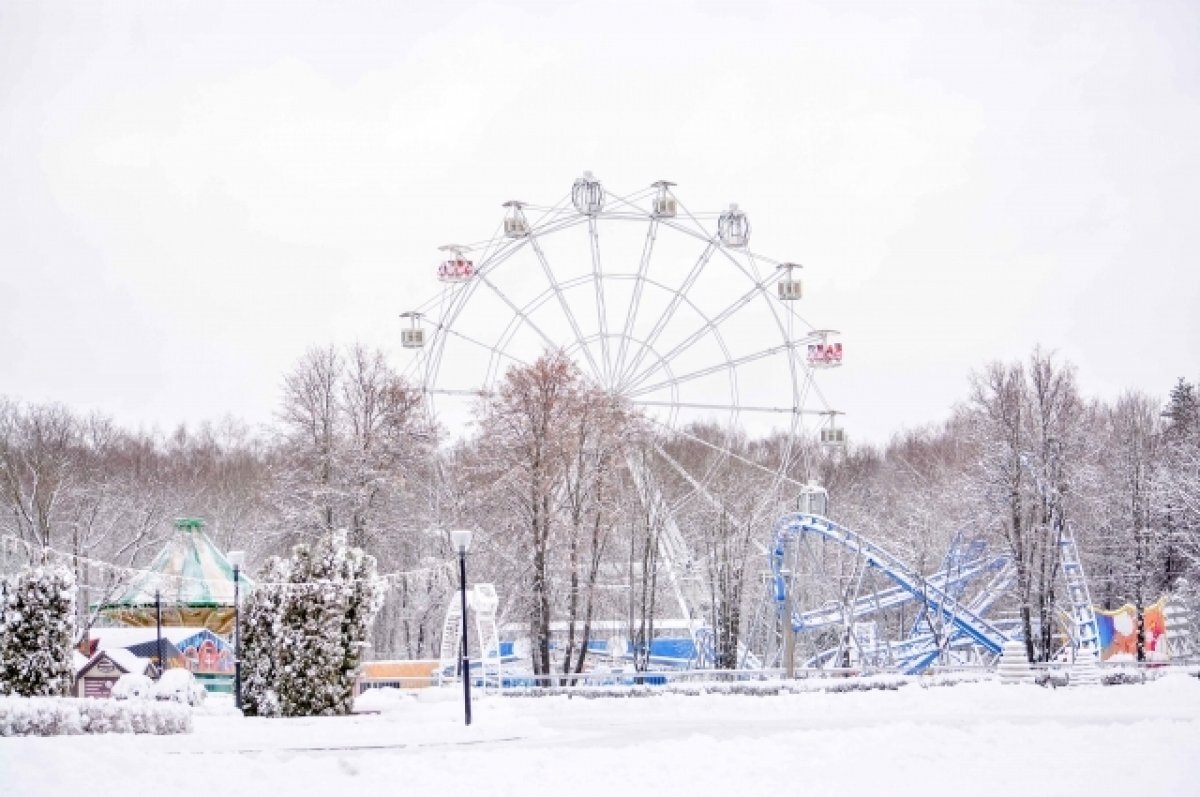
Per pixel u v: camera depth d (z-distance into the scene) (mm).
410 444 105000
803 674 90188
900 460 180625
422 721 58344
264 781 38438
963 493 119688
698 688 79500
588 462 98188
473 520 107312
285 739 52656
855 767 41531
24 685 61562
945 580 100625
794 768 41438
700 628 106438
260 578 66875
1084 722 59719
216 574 95062
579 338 102625
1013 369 159875
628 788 37844
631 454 101125
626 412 101000
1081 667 82125
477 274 104750
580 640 123625
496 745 53344
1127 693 71625
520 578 99562
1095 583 120750
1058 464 101938
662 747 46375
